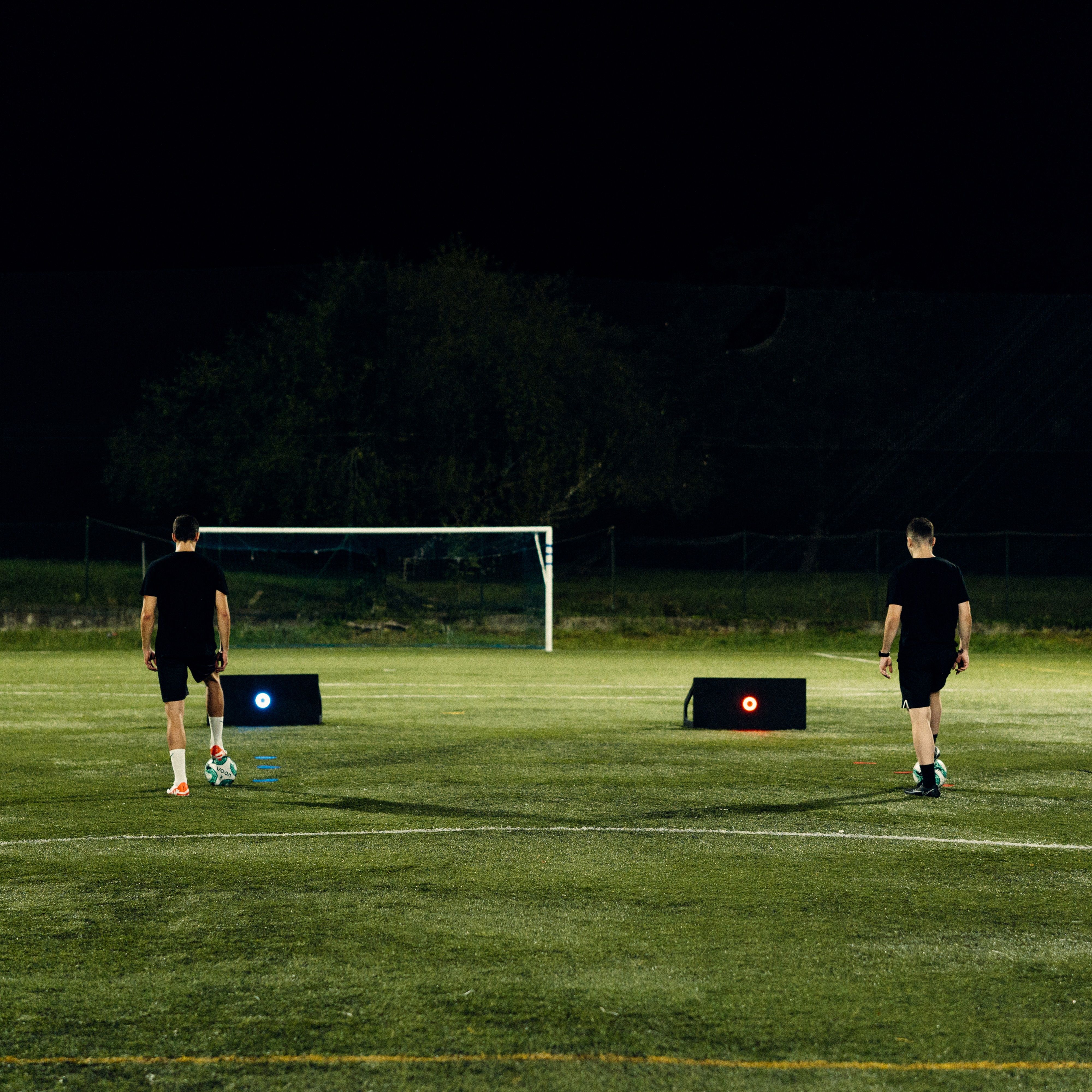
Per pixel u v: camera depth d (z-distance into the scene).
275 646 27.70
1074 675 20.94
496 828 7.93
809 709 15.20
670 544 34.28
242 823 8.05
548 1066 4.13
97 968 5.10
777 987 4.91
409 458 32.66
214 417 33.22
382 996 4.77
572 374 35.75
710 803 8.84
